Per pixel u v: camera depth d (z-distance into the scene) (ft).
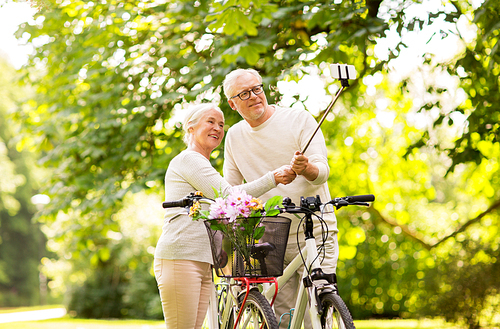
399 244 38.96
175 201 9.17
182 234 9.67
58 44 23.80
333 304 7.68
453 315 25.26
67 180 23.89
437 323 26.43
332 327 7.82
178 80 20.56
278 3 19.13
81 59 22.26
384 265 40.55
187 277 9.59
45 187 24.63
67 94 24.50
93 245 26.89
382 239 39.70
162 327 34.37
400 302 40.22
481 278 24.93
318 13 17.16
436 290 26.32
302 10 18.83
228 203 8.38
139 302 47.85
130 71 22.06
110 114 22.15
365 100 31.89
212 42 20.16
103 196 21.76
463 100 22.33
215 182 9.68
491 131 20.39
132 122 21.34
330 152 33.24
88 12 22.22
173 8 19.56
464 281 25.22
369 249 40.29
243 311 9.43
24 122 26.12
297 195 10.71
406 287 38.73
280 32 19.80
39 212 24.34
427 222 40.45
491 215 30.91
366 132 34.53
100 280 49.47
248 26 15.19
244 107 10.77
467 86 21.44
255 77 10.87
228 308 9.93
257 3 15.21
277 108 11.28
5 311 75.46
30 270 107.45
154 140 22.97
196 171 9.78
